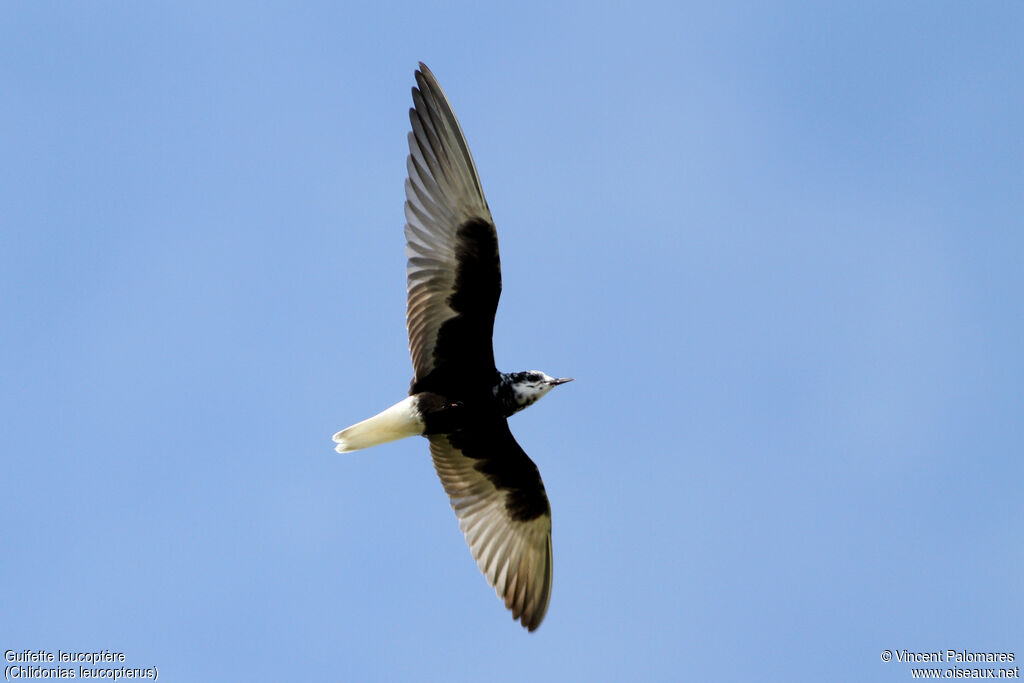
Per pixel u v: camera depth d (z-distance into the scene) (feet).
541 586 62.90
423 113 56.08
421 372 58.44
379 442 58.54
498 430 60.54
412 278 57.00
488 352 58.65
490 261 56.70
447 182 55.88
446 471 63.00
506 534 63.52
